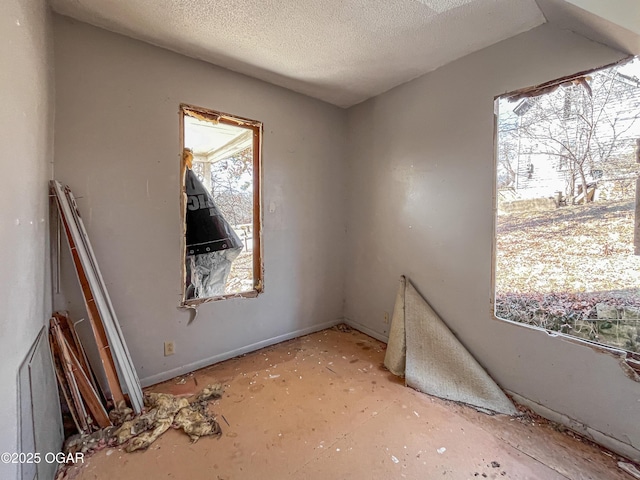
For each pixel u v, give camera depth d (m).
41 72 1.45
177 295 2.25
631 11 1.23
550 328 1.79
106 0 1.62
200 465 1.47
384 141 2.83
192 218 2.43
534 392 1.85
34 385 1.18
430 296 2.46
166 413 1.80
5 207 0.94
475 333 2.14
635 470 1.43
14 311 1.01
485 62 2.03
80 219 1.79
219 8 1.67
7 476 0.89
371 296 3.05
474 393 1.99
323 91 2.82
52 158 1.71
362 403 1.96
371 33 1.89
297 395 2.04
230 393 2.06
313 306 3.14
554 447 1.58
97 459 1.49
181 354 2.29
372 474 1.42
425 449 1.57
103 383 1.90
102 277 1.91
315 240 3.11
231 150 2.63
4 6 0.97
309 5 1.63
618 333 1.53
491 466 1.46
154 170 2.11
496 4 1.60
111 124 1.93
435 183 2.38
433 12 1.67
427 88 2.42
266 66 2.35
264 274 2.75
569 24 1.56
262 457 1.52
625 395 1.51
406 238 2.65
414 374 2.17
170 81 2.14
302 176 2.96
